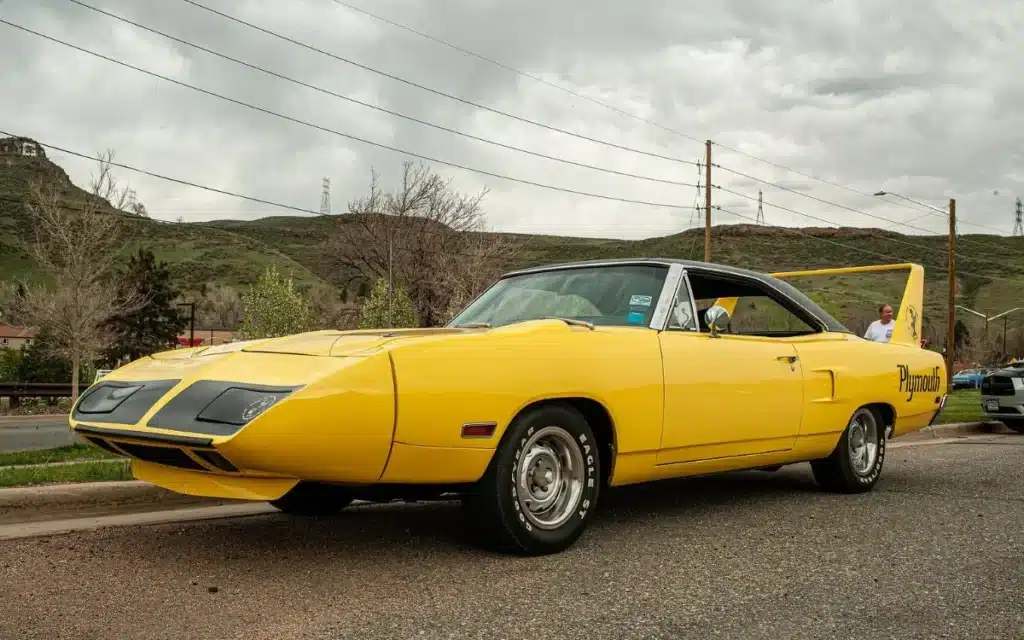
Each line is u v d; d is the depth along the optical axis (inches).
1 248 3508.9
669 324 186.1
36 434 660.1
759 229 5428.2
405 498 157.6
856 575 148.3
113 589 135.0
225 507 207.8
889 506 217.5
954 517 202.5
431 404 140.5
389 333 160.1
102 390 153.3
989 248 6240.2
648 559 157.9
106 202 1050.7
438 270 1823.3
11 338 2174.0
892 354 246.7
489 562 153.3
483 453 147.7
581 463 163.3
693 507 214.7
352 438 133.5
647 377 173.2
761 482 260.2
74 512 201.3
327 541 169.3
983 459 333.7
